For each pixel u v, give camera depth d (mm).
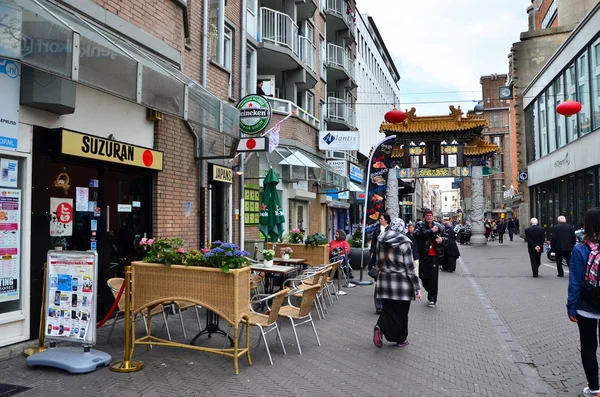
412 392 4961
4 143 5809
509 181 69688
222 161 11898
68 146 6539
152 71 6527
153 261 5891
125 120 7988
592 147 20812
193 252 5992
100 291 7586
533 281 13758
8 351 5777
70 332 5574
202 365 5773
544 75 29234
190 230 9898
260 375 5434
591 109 21188
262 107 11781
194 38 10789
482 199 30469
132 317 5898
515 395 4934
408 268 6566
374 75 45000
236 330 5480
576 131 23438
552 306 9812
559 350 6602
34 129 6270
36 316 6266
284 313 6770
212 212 11945
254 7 16969
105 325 7555
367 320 8562
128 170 8227
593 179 20953
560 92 26203
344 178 20984
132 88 6156
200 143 10172
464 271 16719
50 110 6371
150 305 5801
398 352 6473
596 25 20312
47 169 6523
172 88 7000
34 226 6262
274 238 11398
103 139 7227
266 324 5914
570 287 4664
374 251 10625
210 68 11734
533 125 32812
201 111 7852
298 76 20266
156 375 5363
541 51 35969
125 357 5574
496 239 40469
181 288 5695
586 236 4652
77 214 7199
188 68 10516
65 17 5734
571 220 24438
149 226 8758
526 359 6246
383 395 4863
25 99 6004
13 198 6023
